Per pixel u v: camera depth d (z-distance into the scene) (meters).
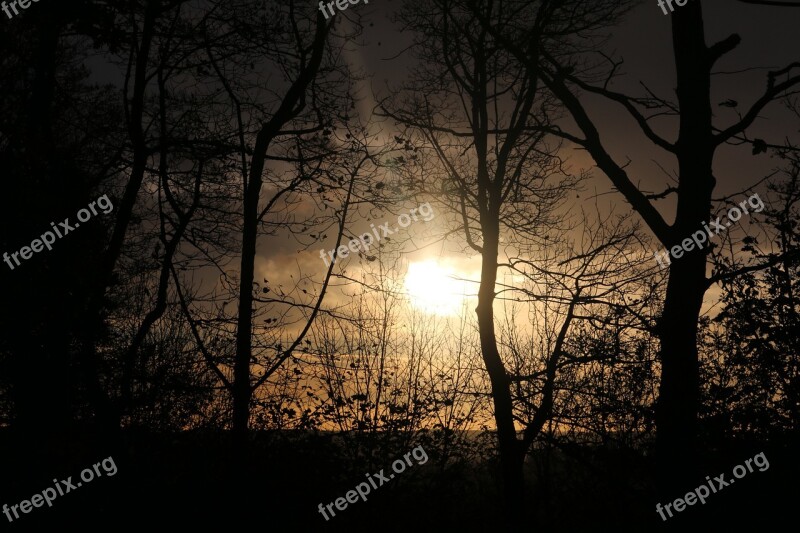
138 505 10.84
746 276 10.09
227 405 12.24
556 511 11.46
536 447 12.34
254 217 11.63
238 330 11.20
